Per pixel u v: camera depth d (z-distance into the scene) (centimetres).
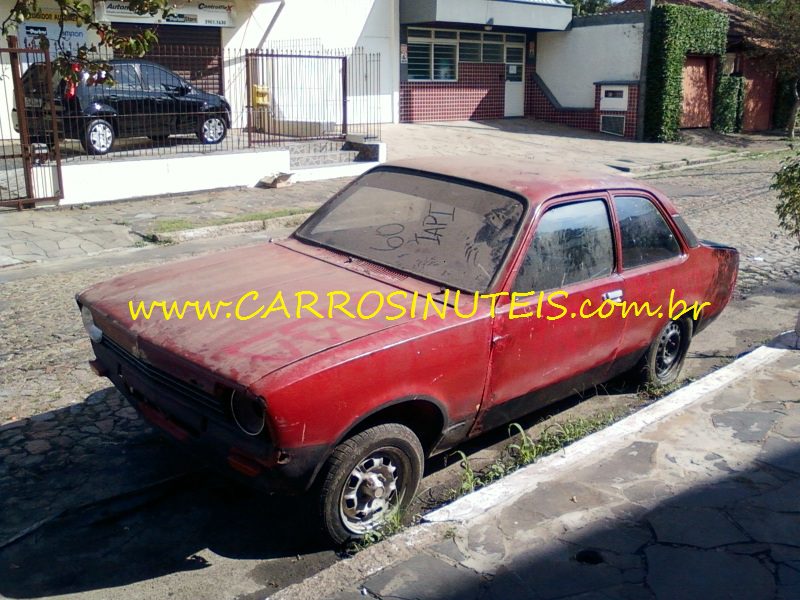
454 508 379
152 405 386
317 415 326
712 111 2756
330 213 496
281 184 1530
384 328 361
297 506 408
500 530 363
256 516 400
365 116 2322
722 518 376
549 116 2772
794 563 342
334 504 349
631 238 496
